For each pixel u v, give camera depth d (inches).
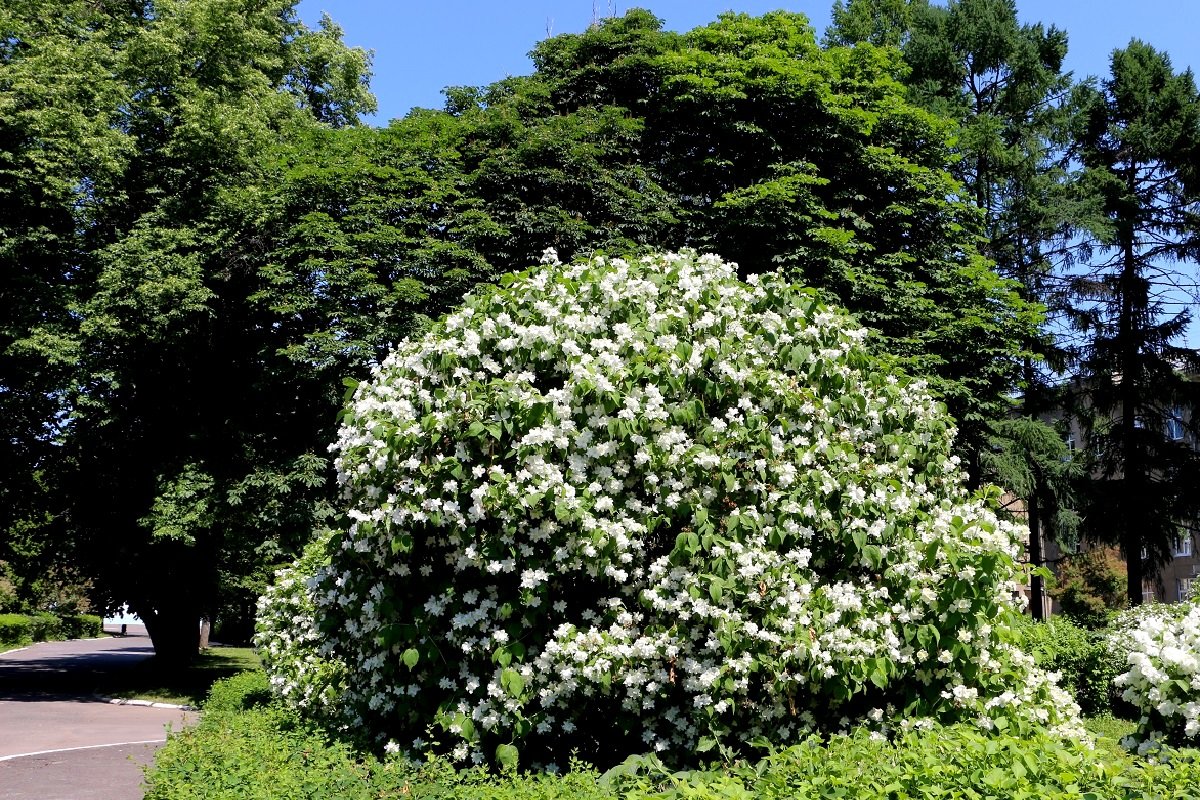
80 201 662.5
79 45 684.1
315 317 613.3
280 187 614.2
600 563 177.9
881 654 181.9
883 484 198.7
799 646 172.6
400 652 192.4
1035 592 681.0
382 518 182.7
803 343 214.2
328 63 851.4
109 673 864.3
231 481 619.2
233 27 724.0
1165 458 925.2
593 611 184.4
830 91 621.9
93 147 623.8
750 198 554.6
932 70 960.3
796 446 197.3
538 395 182.5
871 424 219.5
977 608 187.2
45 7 689.0
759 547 182.9
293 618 355.3
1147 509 898.7
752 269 571.8
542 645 184.5
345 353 554.9
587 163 585.0
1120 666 403.9
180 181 694.5
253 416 674.8
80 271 672.4
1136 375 949.8
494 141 628.1
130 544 720.3
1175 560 1347.2
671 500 184.2
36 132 619.5
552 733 186.2
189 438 658.8
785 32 679.7
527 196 597.9
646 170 621.9
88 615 1899.6
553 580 185.9
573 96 690.2
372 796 156.3
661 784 155.5
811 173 611.8
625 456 188.2
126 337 629.6
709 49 690.8
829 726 188.9
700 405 194.4
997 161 890.7
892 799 126.1
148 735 486.9
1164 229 995.9
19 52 674.2
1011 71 963.3
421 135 613.6
